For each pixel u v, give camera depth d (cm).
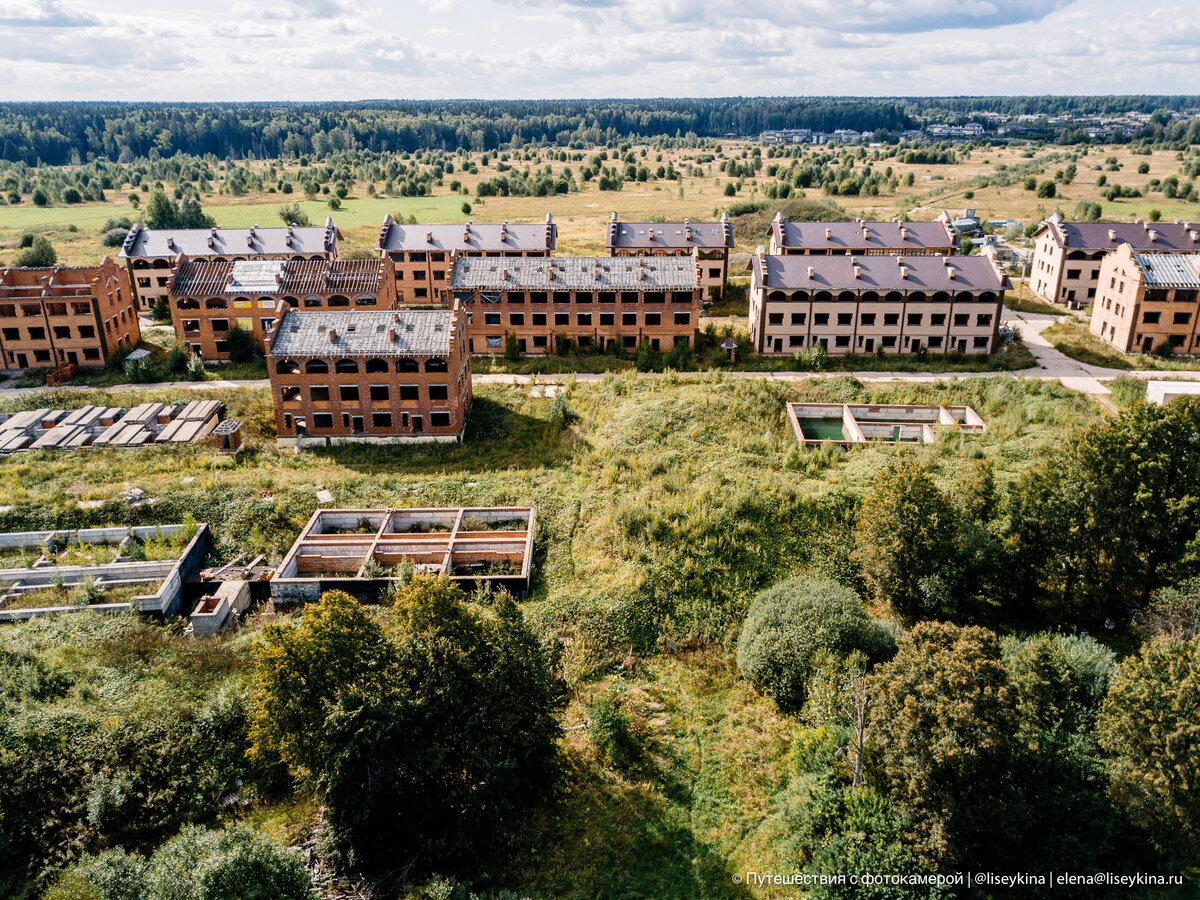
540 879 3622
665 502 6316
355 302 9781
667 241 12069
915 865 3453
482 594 5212
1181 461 5119
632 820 3922
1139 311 9438
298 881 3209
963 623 5288
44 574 5781
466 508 6481
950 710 3406
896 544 5178
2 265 14938
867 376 9188
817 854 3591
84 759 3931
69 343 9450
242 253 11794
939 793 3459
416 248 12012
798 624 4778
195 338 9806
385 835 3628
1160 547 5191
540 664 4078
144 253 11756
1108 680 4350
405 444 7656
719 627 5297
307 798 3944
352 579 5634
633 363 9569
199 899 3000
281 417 7588
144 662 4809
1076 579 5388
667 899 3547
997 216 18600
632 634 5200
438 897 3281
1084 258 11538
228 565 6062
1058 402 8131
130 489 6644
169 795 3888
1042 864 3597
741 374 9269
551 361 9681
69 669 4638
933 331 9669
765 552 5875
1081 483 5219
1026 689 4153
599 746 4281
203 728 4153
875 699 3769
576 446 7519
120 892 3158
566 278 9769
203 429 7750
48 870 3534
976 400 8369
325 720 3444
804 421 8338
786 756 4294
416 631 3819
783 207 16688
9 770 3784
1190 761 3347
